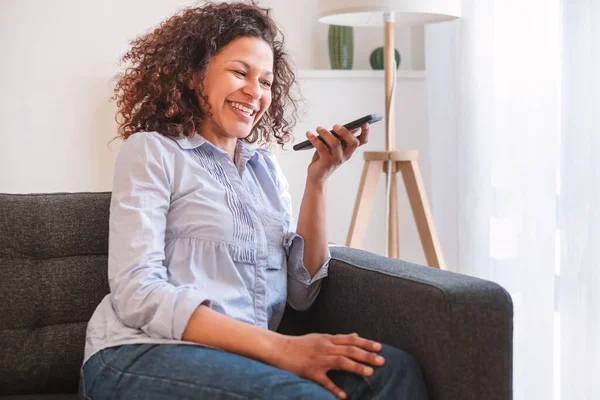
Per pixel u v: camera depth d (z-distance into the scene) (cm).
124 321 148
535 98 247
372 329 159
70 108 298
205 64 169
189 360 137
